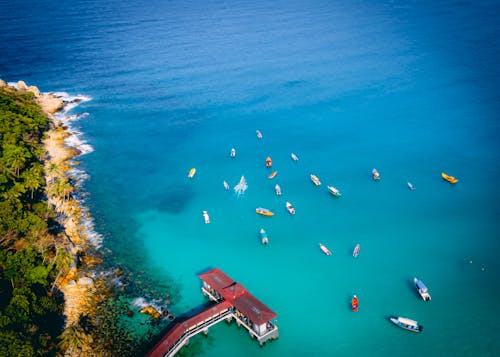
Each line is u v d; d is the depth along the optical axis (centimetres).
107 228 13250
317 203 14388
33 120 17088
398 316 10075
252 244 12650
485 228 12975
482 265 11569
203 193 15125
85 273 11269
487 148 17288
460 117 19812
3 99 17862
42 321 9225
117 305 10344
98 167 16600
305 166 16500
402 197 14562
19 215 11369
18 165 13462
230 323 9975
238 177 15988
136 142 18512
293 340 9588
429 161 16550
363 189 15050
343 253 12169
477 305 10325
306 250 12338
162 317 10056
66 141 18275
